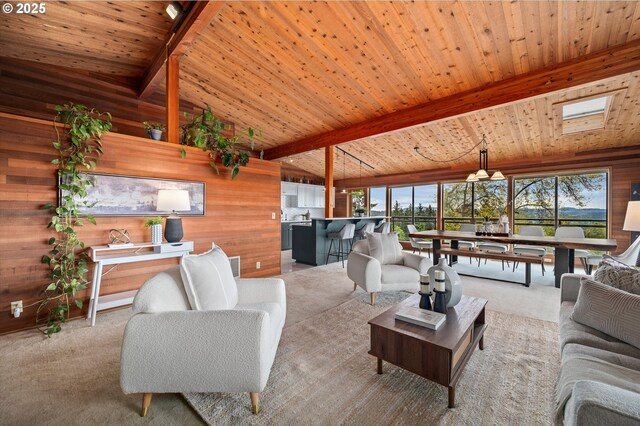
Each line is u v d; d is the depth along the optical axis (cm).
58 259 277
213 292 174
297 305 326
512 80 362
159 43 402
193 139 402
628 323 148
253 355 146
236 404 160
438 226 797
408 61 360
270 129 622
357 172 919
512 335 247
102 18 340
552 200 632
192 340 146
